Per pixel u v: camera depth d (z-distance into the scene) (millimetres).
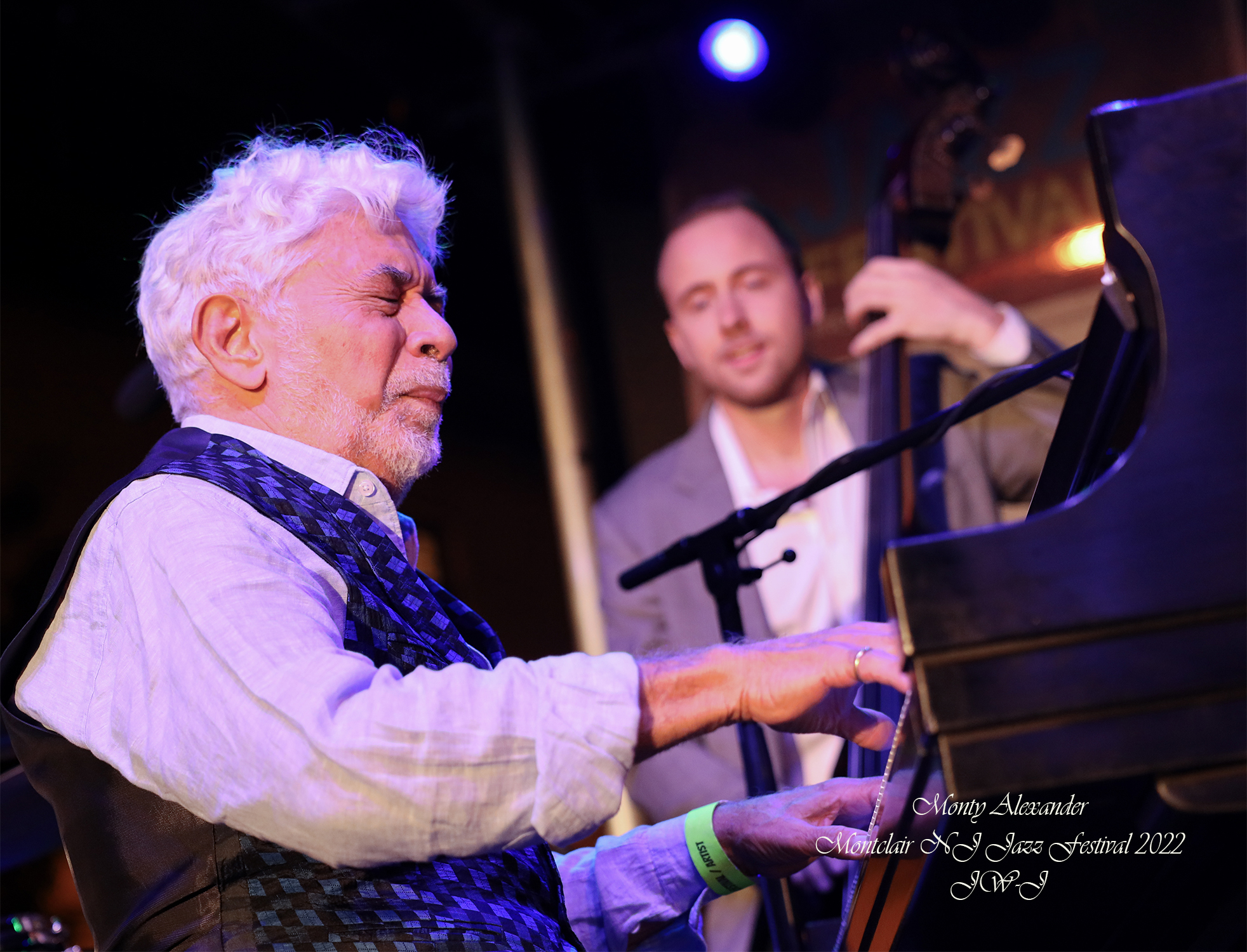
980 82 2639
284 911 907
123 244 3494
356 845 809
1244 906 704
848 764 1663
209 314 1191
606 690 823
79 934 2969
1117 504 599
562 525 3520
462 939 916
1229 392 609
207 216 1225
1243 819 620
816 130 3424
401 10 3457
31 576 3555
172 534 955
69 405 3719
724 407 2896
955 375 2584
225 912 912
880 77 3361
